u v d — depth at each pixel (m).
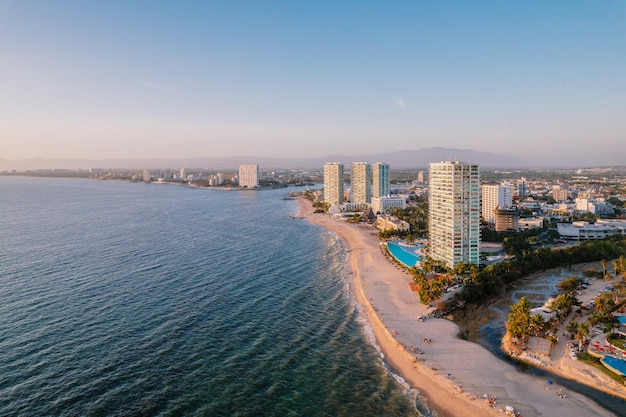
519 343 130.75
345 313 157.38
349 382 109.81
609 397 103.31
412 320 151.50
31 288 173.50
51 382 104.62
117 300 161.38
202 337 132.00
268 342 130.75
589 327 139.25
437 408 99.31
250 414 95.69
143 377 108.25
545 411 97.31
